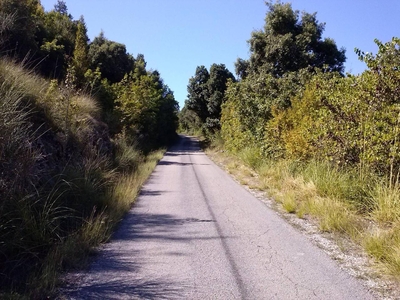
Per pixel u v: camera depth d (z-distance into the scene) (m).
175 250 5.90
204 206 9.40
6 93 6.29
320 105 11.45
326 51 25.23
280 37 23.89
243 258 5.57
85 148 10.53
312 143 11.52
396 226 6.36
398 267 4.90
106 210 7.73
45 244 5.27
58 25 20.53
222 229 7.21
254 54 25.64
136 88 24.55
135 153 17.34
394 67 8.38
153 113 30.48
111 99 19.58
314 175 10.23
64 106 10.12
